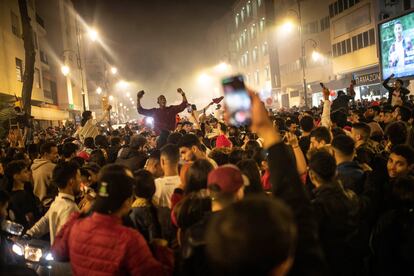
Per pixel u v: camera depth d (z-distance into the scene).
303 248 2.18
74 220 3.65
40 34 47.62
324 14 49.75
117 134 16.19
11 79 31.62
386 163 5.58
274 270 1.61
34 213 6.30
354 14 42.31
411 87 32.66
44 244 5.02
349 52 43.94
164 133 10.44
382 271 4.08
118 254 3.20
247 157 6.35
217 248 1.62
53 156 7.96
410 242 3.86
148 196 4.43
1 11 30.09
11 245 4.90
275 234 1.58
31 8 41.62
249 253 1.55
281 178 2.47
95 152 8.58
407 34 26.70
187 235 3.12
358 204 4.00
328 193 3.78
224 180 3.11
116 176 3.36
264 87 72.62
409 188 4.00
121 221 3.46
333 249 3.63
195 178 3.94
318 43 51.75
